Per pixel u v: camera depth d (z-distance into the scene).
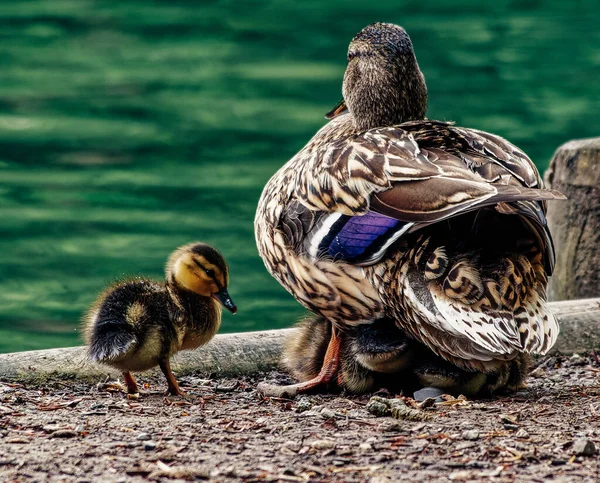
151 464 7.50
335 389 10.47
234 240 20.75
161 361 9.98
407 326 9.57
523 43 37.84
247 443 8.02
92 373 10.67
